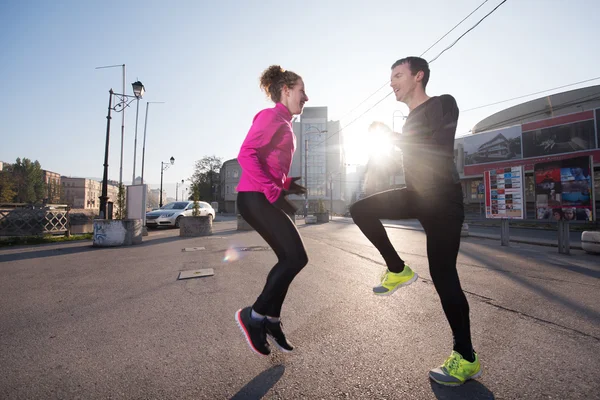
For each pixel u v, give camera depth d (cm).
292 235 179
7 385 176
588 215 673
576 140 2348
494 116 3222
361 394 162
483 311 290
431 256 180
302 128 6425
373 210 194
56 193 8519
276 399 159
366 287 375
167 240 970
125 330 255
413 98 201
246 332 180
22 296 363
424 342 223
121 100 1351
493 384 171
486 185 873
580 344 219
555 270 495
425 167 177
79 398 162
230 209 7188
